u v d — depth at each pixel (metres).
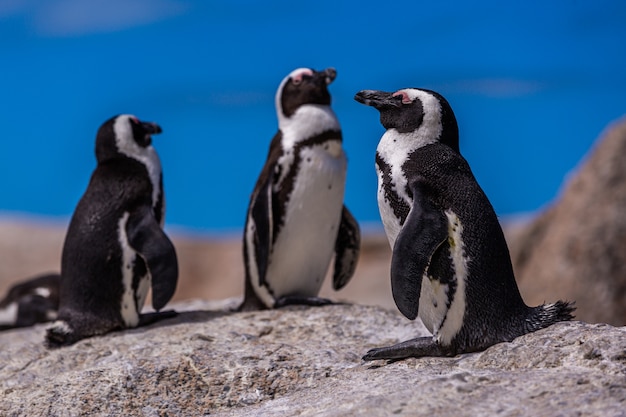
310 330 11.05
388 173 8.54
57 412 9.09
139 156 11.95
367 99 8.80
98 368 9.81
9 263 28.48
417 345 8.53
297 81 12.62
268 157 12.79
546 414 6.57
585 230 19.81
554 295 19.62
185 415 9.03
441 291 8.23
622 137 20.94
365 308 11.91
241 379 9.39
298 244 12.48
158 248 11.26
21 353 11.30
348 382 8.45
